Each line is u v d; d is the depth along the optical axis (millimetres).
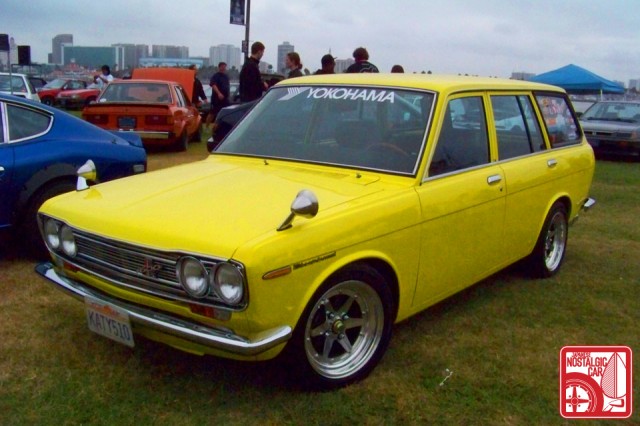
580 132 6031
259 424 3205
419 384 3650
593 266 6012
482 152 4496
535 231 5156
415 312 4012
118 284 3322
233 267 2916
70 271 3633
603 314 4816
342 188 3707
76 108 28562
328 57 9617
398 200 3662
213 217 3234
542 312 4801
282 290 3041
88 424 3174
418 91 4242
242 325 3002
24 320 4336
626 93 26906
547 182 5145
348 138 4203
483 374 3807
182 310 3129
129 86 13789
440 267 4051
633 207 8945
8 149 5289
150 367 3729
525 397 3586
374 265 3625
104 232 3322
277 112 4652
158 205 3441
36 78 32875
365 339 3654
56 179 5473
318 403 3396
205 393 3467
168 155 12766
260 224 3143
